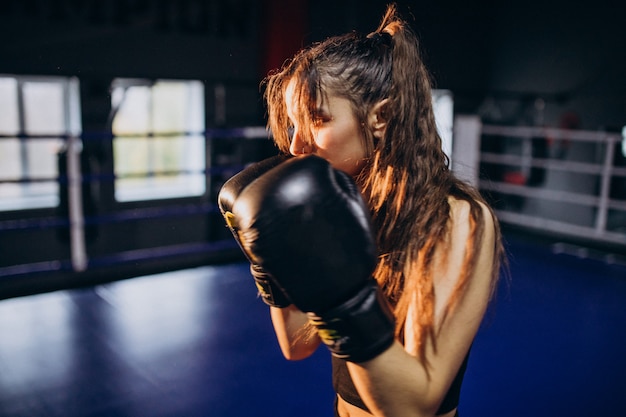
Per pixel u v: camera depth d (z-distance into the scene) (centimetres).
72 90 461
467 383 242
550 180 552
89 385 237
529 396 231
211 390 233
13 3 413
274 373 248
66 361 259
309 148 75
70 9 432
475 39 595
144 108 526
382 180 76
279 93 85
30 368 252
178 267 405
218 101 481
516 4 572
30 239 449
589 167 518
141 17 458
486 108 598
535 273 405
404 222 75
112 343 279
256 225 60
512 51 580
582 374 251
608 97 505
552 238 526
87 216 457
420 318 69
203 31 486
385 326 63
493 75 601
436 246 71
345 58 72
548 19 545
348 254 61
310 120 72
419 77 76
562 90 540
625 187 509
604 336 293
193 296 351
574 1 521
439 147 79
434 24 565
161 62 471
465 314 69
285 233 59
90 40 443
